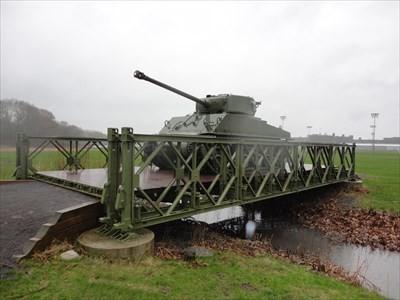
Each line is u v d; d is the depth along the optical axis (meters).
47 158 18.41
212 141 6.22
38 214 5.11
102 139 8.81
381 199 11.55
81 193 6.23
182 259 5.01
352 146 14.03
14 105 70.44
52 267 3.95
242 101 9.95
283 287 4.38
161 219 5.33
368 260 7.02
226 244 6.37
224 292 4.00
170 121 11.01
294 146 9.21
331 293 4.43
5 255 4.05
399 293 5.38
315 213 10.82
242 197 7.26
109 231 4.91
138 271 4.16
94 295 3.48
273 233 9.08
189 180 5.89
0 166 16.59
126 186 4.70
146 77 8.16
